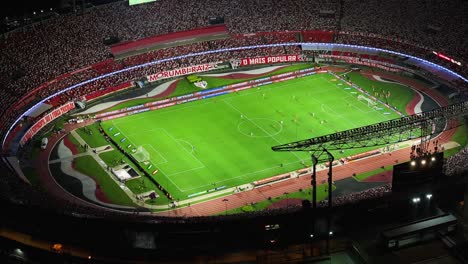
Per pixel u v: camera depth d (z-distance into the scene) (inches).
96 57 7234.3
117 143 6309.1
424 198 4857.3
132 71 7337.6
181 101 7052.2
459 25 7445.9
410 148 6023.6
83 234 4638.3
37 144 6299.2
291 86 7298.2
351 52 7701.8
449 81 7057.1
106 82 7170.3
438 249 4525.1
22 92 6565.0
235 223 4667.8
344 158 5890.8
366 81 7337.6
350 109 6796.3
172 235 4601.4
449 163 5270.7
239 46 7751.0
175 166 5940.0
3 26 7332.7
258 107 6894.7
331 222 4785.9
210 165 5940.0
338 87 7239.2
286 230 4670.3
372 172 5748.0
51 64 6948.8
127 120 6717.5
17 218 4773.6
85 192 5610.2
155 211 5359.3
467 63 7037.4
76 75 7027.6
